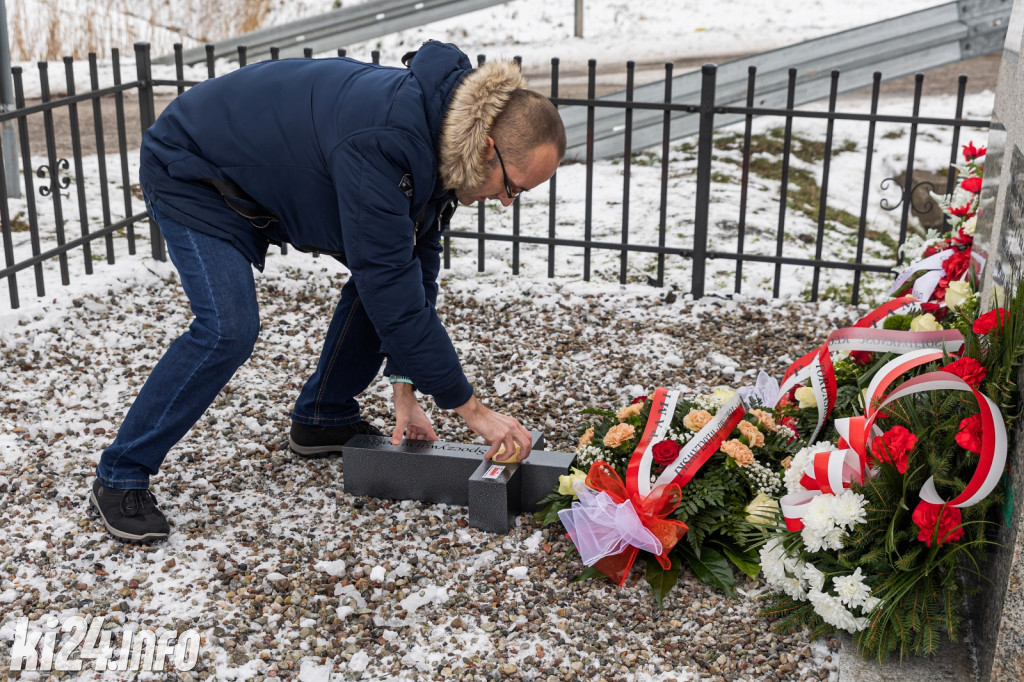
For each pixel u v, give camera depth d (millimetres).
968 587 2422
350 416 3371
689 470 2719
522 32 12117
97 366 4004
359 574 2719
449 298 4781
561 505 2904
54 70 10094
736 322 4562
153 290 4797
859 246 4691
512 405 3771
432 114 2359
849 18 11922
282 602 2607
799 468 2639
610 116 7012
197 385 2699
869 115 4508
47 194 4469
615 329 4480
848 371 3174
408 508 3088
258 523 2975
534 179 2418
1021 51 2607
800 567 2504
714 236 5676
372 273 2412
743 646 2453
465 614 2582
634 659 2402
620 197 6344
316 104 2475
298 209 2629
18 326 4227
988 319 2455
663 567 2672
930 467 2424
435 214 2746
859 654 2385
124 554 2764
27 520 2918
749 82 4547
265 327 4453
